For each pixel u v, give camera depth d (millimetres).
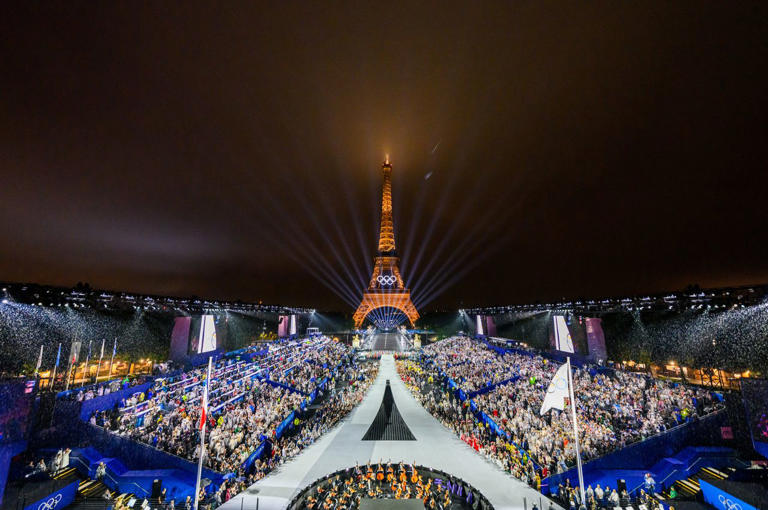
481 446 38969
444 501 29312
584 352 54719
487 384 55688
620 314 72250
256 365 60375
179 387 44031
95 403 33281
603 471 30203
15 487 23156
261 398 48125
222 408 42188
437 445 40906
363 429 46438
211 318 57312
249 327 118188
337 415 50781
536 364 61250
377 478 33031
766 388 26672
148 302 49625
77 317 62812
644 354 67188
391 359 101375
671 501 25922
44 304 41812
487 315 98312
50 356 56406
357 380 71688
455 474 33500
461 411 51500
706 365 55406
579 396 43031
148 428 33750
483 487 30922
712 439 31297
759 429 26719
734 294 37469
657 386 42062
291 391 55812
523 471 32656
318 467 35031
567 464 30688
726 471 27859
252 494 29562
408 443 41562
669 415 34438
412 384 68875
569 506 27266
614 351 70500
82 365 60812
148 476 28891
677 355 61031
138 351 72938
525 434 35938
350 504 28766
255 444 35875
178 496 27453
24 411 24688
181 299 55688
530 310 78000
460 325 149125
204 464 30422
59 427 30422
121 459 30594
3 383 23500
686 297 41844
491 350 83562
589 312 56844
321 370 69938
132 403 36844
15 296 37438
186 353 52156
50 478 25281
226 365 56875
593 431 34375
